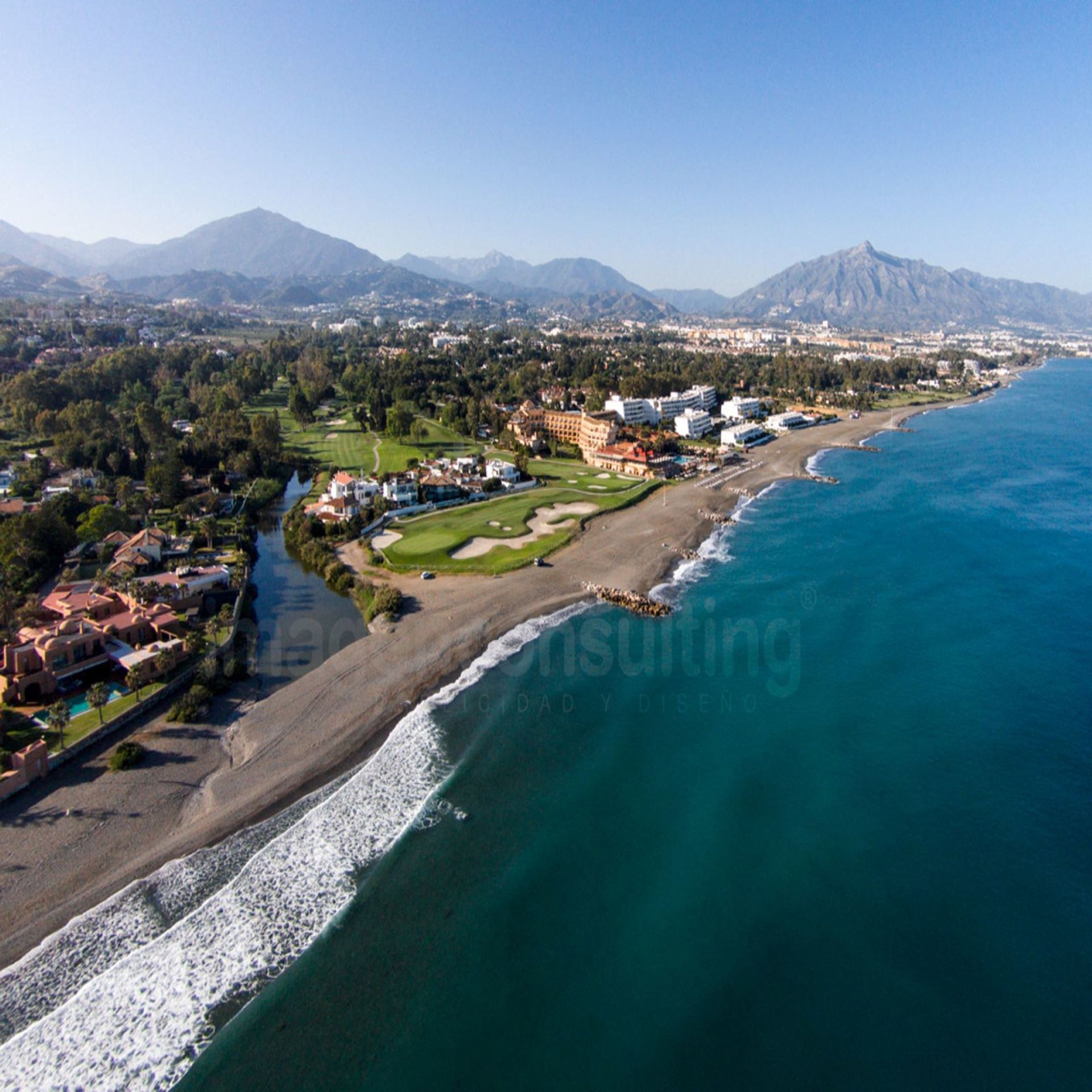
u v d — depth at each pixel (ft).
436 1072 115.65
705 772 188.34
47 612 262.47
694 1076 114.32
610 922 143.33
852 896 148.77
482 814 173.99
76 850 161.48
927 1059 116.26
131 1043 120.57
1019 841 162.81
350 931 141.90
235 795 180.65
